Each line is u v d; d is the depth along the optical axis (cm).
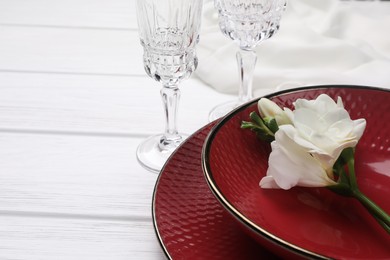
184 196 62
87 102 85
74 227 64
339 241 57
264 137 63
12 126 80
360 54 92
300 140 57
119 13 111
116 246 62
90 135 79
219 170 60
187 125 81
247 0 77
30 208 67
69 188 70
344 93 69
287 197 61
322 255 50
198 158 67
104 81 90
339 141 58
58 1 115
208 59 91
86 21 108
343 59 92
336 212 60
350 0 114
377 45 98
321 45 92
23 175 71
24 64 94
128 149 76
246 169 62
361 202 58
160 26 71
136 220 65
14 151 75
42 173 72
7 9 111
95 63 95
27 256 61
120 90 88
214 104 86
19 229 64
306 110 59
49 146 77
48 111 83
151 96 87
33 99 86
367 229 58
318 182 58
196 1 70
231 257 56
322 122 59
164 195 62
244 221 53
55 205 67
